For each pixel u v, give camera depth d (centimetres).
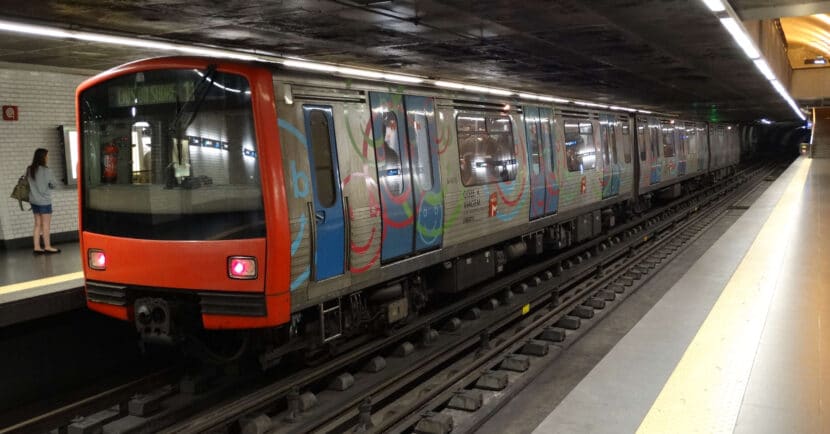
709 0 746
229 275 570
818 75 4553
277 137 567
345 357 670
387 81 732
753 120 4803
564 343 755
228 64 570
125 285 625
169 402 605
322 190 622
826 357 546
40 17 689
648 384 497
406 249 753
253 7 680
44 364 696
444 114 833
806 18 4928
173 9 676
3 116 1062
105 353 760
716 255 1061
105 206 632
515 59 1127
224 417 543
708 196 2538
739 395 468
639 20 856
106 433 545
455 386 614
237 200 568
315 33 848
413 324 794
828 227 1348
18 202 1084
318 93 628
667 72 1441
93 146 638
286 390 594
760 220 1520
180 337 615
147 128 605
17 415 638
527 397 602
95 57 944
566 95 1903
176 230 594
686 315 689
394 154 734
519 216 1026
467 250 881
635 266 1182
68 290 711
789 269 922
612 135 1491
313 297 612
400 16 759
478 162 908
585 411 454
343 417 559
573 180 1237
